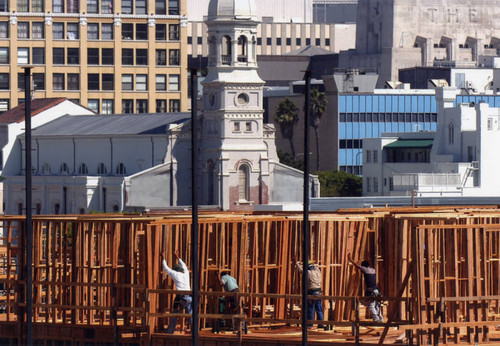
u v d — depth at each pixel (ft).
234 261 199.11
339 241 204.23
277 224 204.85
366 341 183.11
